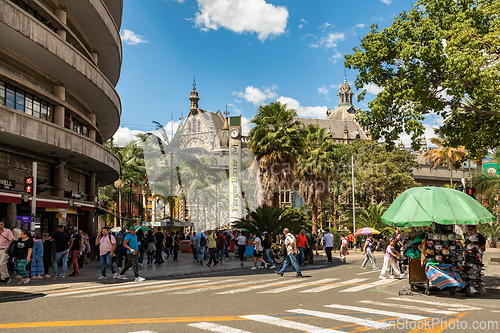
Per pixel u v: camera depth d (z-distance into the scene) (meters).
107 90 23.97
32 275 14.63
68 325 6.59
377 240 37.28
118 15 29.41
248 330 6.23
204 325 6.57
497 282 12.81
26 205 18.22
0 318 7.25
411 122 14.20
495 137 15.19
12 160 18.77
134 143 47.00
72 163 24.33
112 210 52.69
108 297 9.88
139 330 6.21
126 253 15.05
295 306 8.54
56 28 21.08
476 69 12.97
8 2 15.06
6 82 17.53
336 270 18.28
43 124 17.58
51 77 20.66
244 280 14.02
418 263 10.95
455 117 15.52
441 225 10.88
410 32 14.20
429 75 13.92
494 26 14.05
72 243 15.54
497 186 32.56
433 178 87.56
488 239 46.62
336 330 6.23
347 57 15.38
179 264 21.72
